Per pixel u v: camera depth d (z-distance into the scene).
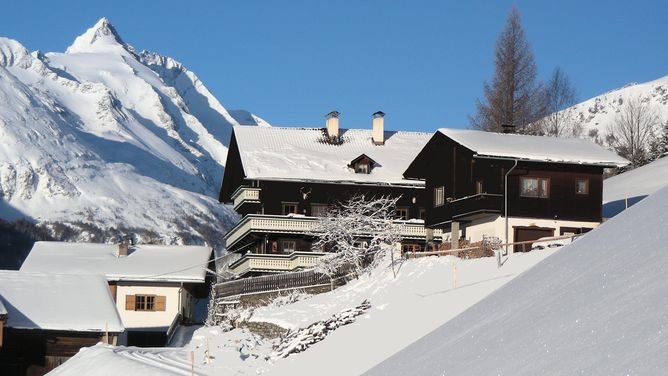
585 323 17.81
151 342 69.69
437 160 59.00
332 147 74.44
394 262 49.25
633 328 16.22
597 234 22.84
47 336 56.50
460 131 57.75
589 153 54.47
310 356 41.44
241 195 69.38
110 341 57.00
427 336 25.50
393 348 37.19
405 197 69.56
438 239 63.88
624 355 15.39
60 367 47.66
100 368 43.41
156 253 75.06
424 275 45.06
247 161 70.12
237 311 54.75
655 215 21.06
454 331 23.66
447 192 57.69
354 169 70.31
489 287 38.59
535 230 53.03
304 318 48.53
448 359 20.98
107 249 75.94
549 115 90.19
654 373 14.17
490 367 18.61
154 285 70.62
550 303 20.27
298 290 54.78
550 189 53.38
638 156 104.00
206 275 72.88
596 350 16.27
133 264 72.56
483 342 20.66
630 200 69.12
